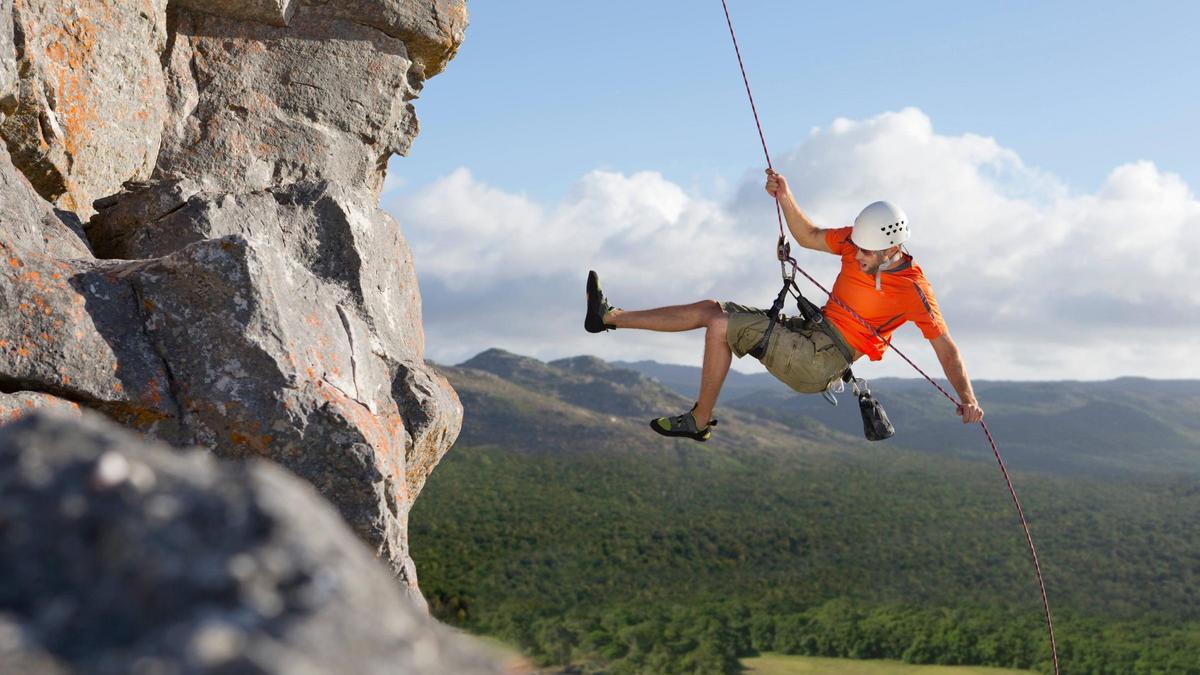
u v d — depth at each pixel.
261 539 1.11
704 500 188.88
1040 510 184.88
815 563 143.00
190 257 4.55
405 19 9.27
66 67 6.51
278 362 4.48
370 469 4.46
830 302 5.75
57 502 1.13
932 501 195.62
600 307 6.00
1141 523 175.50
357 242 6.36
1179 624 114.00
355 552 1.22
